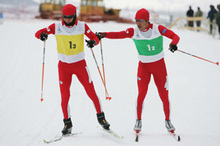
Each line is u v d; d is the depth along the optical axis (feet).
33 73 92.84
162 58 44.83
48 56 116.78
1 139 44.83
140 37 43.29
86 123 51.98
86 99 67.41
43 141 43.62
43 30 42.55
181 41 149.18
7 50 127.34
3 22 242.78
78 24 42.45
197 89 73.61
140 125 44.93
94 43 42.16
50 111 59.36
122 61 108.78
